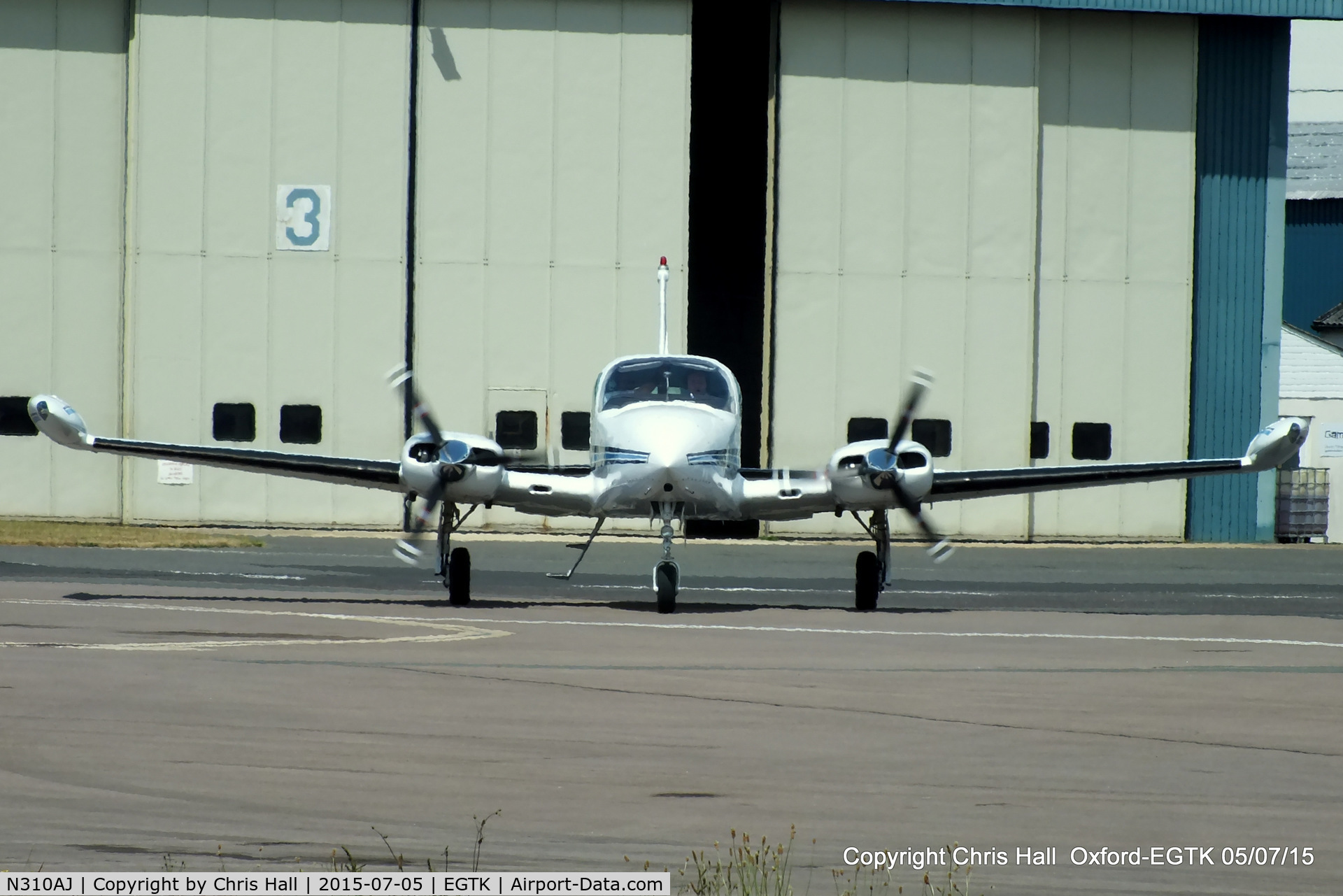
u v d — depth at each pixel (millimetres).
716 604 71500
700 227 164000
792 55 129625
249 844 26016
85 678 42750
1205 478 136750
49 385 126062
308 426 126438
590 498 65688
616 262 127875
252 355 126062
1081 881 24656
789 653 52094
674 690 42781
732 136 161500
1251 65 136625
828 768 32500
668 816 28297
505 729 36250
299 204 126188
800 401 129875
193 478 125688
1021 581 92562
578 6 127312
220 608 64375
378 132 126688
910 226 131000
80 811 27875
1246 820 28484
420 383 126938
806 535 130750
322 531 125438
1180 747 35219
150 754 32688
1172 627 64125
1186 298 135875
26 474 125688
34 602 64625
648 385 66938
